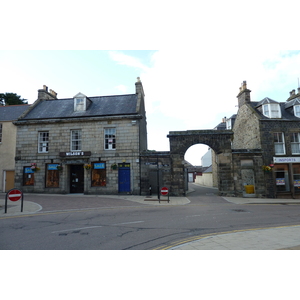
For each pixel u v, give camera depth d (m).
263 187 19.19
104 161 19.59
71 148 20.03
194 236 7.30
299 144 20.17
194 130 19.83
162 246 6.28
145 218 10.30
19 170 20.17
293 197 19.03
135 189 18.95
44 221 9.60
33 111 21.67
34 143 20.33
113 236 7.30
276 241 6.40
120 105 21.19
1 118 22.11
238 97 24.20
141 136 20.81
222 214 11.37
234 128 25.25
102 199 16.61
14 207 12.79
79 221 9.62
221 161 19.39
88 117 19.88
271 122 20.02
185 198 17.86
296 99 21.33
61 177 19.70
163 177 19.31
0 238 7.07
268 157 19.52
